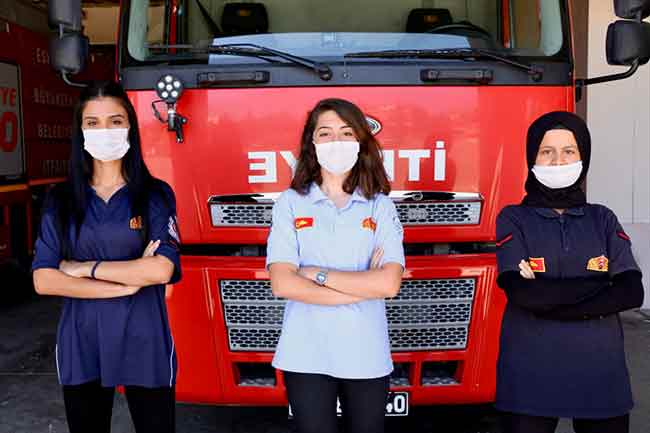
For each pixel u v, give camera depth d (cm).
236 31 350
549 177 247
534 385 244
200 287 328
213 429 411
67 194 260
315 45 345
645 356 532
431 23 355
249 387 334
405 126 322
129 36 335
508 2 352
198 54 329
